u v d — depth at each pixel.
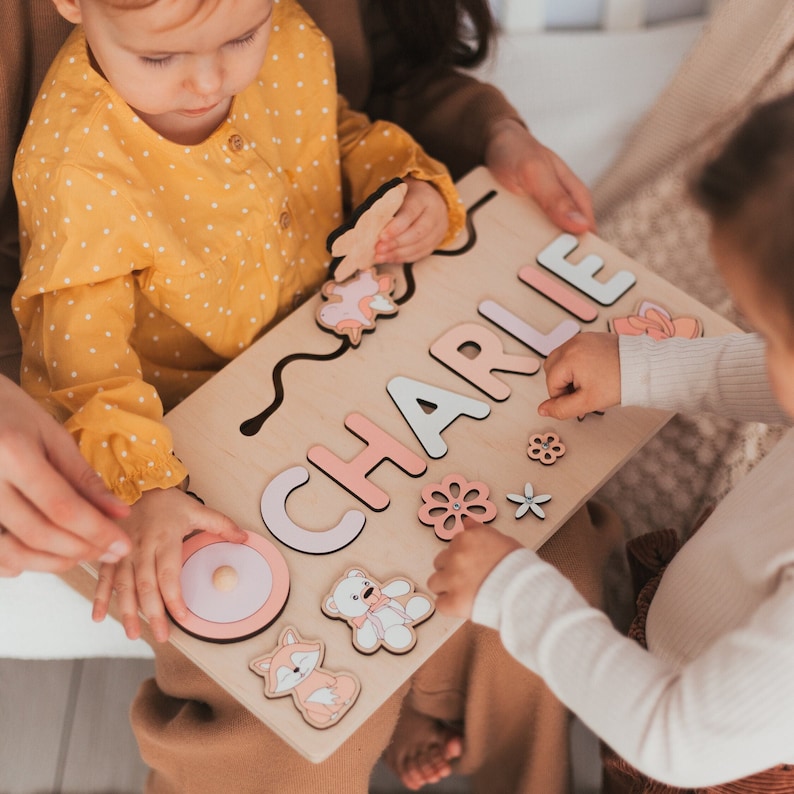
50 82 0.85
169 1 0.69
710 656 0.66
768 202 0.55
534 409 0.86
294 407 0.85
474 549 0.73
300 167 1.00
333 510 0.80
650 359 0.85
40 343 0.85
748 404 0.85
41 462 0.65
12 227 1.00
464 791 1.19
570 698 0.69
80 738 1.23
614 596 1.24
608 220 1.46
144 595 0.74
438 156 1.19
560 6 1.56
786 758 0.68
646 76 1.51
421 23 1.12
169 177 0.87
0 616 1.03
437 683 1.03
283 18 0.99
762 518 0.74
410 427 0.85
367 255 0.93
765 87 1.35
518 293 0.95
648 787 0.91
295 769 0.91
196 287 0.88
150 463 0.78
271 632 0.74
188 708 0.94
